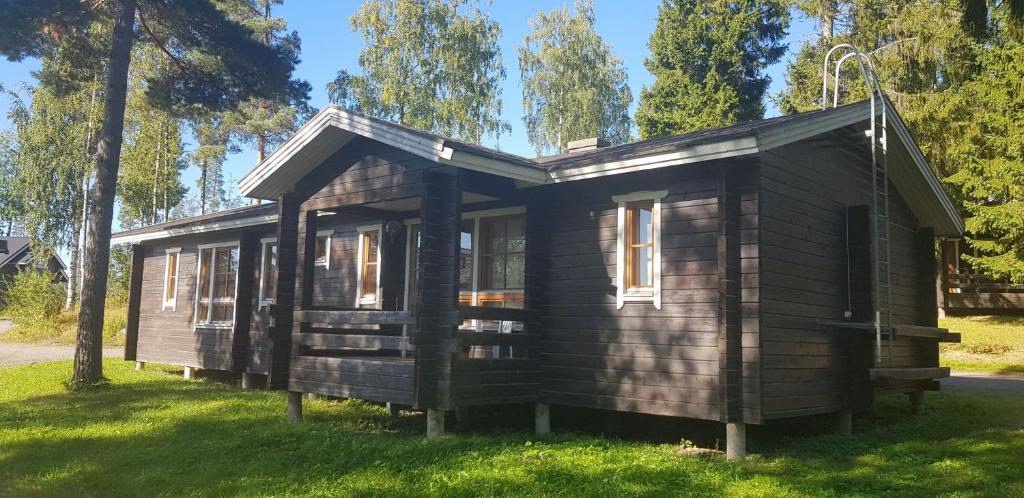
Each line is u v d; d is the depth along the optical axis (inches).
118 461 287.1
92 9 532.1
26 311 1163.9
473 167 310.2
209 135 1360.7
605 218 343.0
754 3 1017.5
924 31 858.1
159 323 652.7
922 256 454.0
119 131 526.6
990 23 761.6
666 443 334.6
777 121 319.6
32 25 515.2
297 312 375.6
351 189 364.8
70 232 1493.6
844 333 354.9
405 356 418.3
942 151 855.1
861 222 357.4
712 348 299.6
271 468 269.0
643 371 320.8
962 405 435.2
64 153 1428.4
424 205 317.4
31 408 413.7
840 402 347.3
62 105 1406.3
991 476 253.3
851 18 987.3
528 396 348.5
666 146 299.3
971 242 803.4
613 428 367.6
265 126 1252.5
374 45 1197.7
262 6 1237.7
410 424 373.7
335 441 306.7
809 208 335.3
